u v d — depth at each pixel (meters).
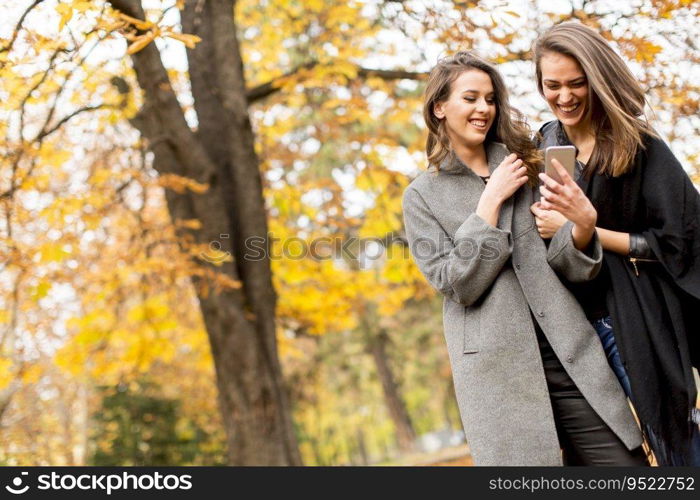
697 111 5.72
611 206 3.35
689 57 5.60
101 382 19.09
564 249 3.22
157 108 9.41
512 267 3.36
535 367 3.25
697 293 3.16
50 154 7.98
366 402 36.34
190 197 9.90
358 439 43.09
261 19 10.98
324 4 9.91
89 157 9.67
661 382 3.17
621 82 3.29
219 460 21.12
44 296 8.06
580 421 3.26
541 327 3.28
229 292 9.78
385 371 28.69
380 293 12.62
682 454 3.13
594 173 3.38
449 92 3.44
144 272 9.07
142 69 8.39
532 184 3.45
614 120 3.22
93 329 9.70
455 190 3.51
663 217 3.22
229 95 10.18
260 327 10.01
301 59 11.22
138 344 9.92
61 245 7.69
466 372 3.31
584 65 3.25
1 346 9.22
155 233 9.38
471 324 3.35
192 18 9.75
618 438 3.20
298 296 11.34
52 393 18.27
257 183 10.25
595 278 3.38
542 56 3.38
